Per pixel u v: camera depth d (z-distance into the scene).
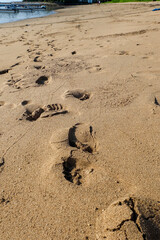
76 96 2.62
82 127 2.00
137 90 2.62
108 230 1.07
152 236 1.00
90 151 1.75
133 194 1.29
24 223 1.23
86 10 18.55
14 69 3.68
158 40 4.72
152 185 1.39
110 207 1.18
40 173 1.54
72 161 1.64
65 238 1.14
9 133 2.00
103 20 9.47
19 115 2.26
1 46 5.63
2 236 1.18
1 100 2.60
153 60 3.57
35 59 4.20
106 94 2.59
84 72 3.31
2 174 1.56
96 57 4.00
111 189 1.38
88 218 1.21
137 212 1.07
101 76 3.12
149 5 16.05
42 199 1.35
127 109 2.25
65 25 8.97
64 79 3.11
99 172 1.51
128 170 1.52
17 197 1.38
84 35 6.21
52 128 2.02
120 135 1.87
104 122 2.06
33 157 1.69
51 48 5.02
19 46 5.50
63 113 2.26
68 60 3.94
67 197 1.34
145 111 2.18
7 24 11.28
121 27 6.94
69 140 1.85
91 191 1.37
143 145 1.74
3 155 1.74
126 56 3.89
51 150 1.73
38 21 11.84
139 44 4.59
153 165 1.54
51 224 1.21
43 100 2.54
